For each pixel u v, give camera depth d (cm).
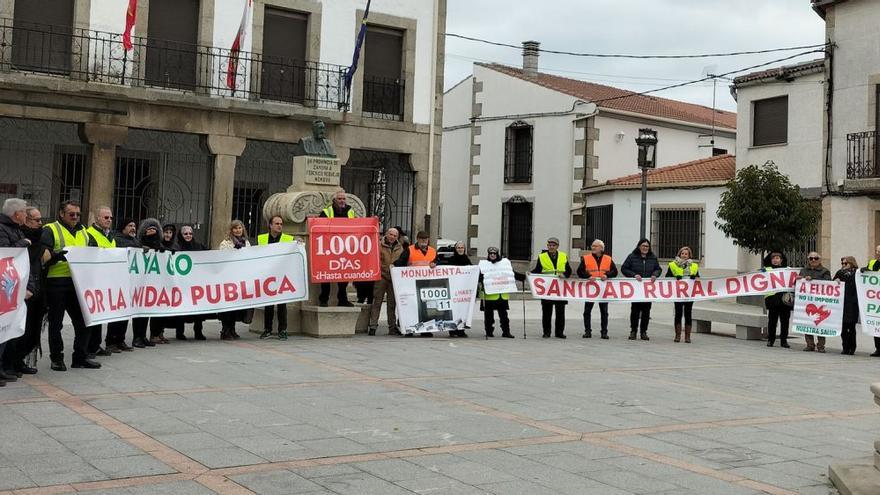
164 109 1938
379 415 772
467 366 1110
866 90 2108
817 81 2291
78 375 934
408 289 1443
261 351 1175
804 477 612
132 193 1958
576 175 3084
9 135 1841
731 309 1797
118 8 1908
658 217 2723
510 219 3334
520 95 3288
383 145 2230
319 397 848
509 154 3328
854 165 2112
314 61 2139
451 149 3597
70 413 736
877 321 1434
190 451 622
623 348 1419
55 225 959
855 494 534
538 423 763
